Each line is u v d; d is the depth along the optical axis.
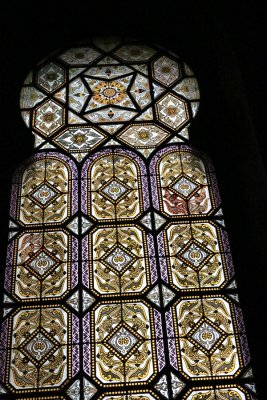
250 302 7.80
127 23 10.31
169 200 8.61
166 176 8.82
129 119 9.41
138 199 8.61
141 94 9.70
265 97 8.52
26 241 8.27
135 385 7.27
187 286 7.93
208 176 8.84
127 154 9.03
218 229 8.39
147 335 7.59
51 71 9.95
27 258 8.14
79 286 7.92
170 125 9.36
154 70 9.97
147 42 10.25
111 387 7.25
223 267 8.09
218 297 7.86
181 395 7.20
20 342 7.54
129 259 8.12
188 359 7.43
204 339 7.56
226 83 9.29
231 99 9.16
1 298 7.83
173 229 8.37
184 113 9.48
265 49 8.90
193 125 9.28
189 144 9.12
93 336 7.58
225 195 8.62
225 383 7.27
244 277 7.99
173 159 8.98
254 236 8.20
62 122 9.38
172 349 7.49
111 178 8.80
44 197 8.64
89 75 9.91
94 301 7.82
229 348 7.50
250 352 7.46
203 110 9.39
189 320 7.69
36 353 7.46
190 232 8.35
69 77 9.89
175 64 10.00
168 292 7.88
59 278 7.99
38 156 9.02
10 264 8.09
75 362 7.41
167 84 9.80
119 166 8.91
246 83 8.69
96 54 10.16
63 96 9.68
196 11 9.67
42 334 7.59
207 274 8.03
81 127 9.33
